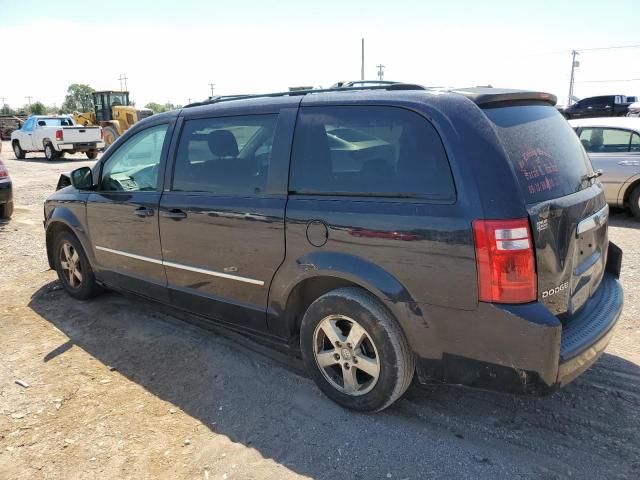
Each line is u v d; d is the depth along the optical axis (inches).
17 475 108.6
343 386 127.4
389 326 114.2
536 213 100.7
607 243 135.0
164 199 154.4
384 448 113.7
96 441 118.8
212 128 145.3
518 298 99.5
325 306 123.2
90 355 159.8
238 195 136.6
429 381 113.5
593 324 114.0
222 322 150.6
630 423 120.3
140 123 169.8
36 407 132.3
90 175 182.7
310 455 112.3
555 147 117.8
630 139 336.2
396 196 110.7
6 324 183.0
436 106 109.2
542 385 100.4
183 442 117.9
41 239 308.3
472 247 100.3
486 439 116.0
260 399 134.0
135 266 170.2
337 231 116.8
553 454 110.7
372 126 116.4
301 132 127.0
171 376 146.6
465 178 102.1
